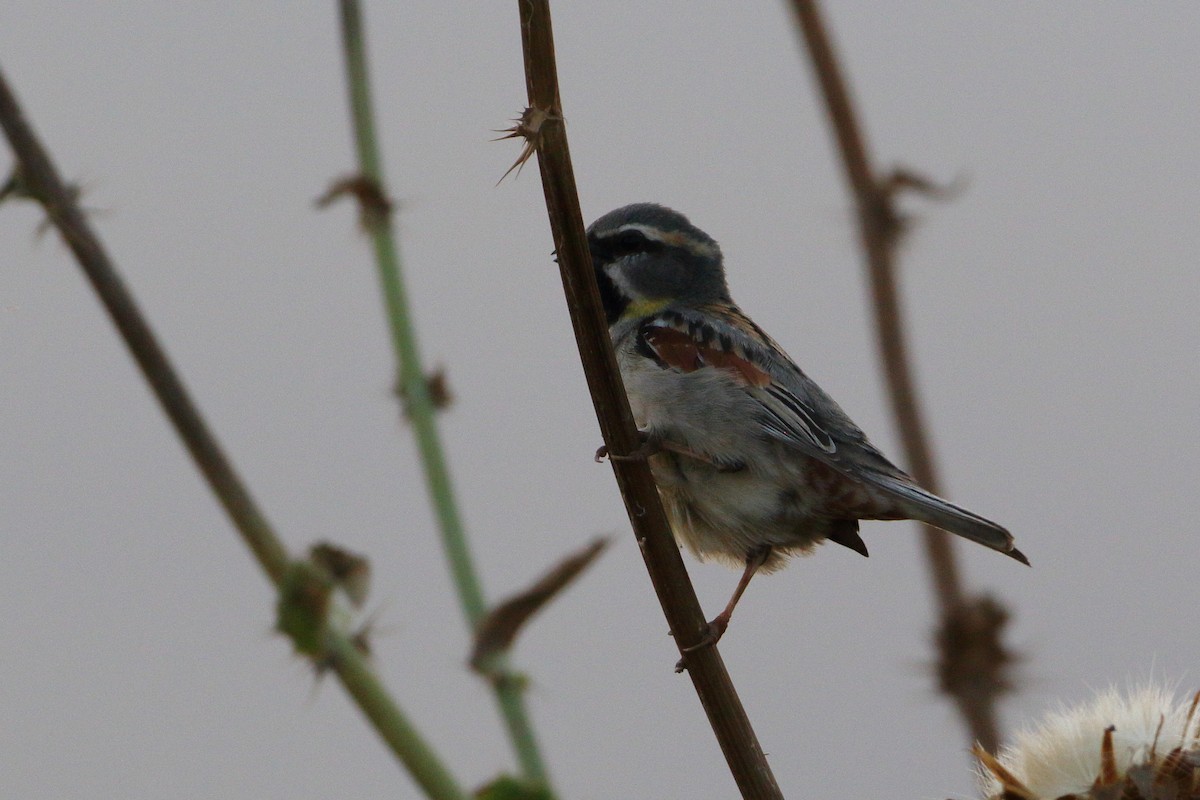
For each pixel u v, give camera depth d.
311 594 6.79
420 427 8.11
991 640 9.21
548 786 6.92
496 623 7.38
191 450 7.01
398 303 8.37
